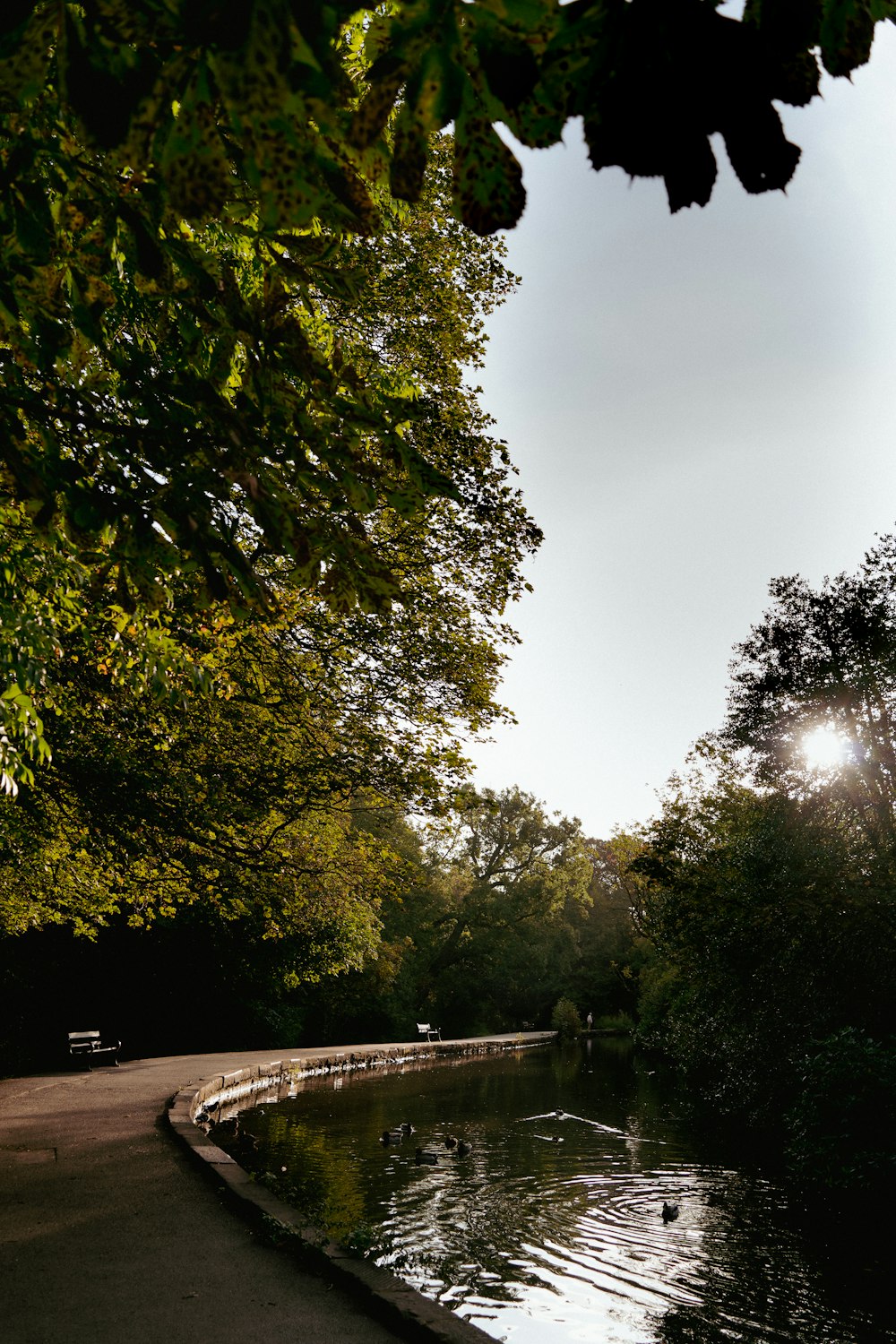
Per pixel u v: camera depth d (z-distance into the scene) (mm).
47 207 2439
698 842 23828
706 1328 6965
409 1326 4668
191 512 3025
